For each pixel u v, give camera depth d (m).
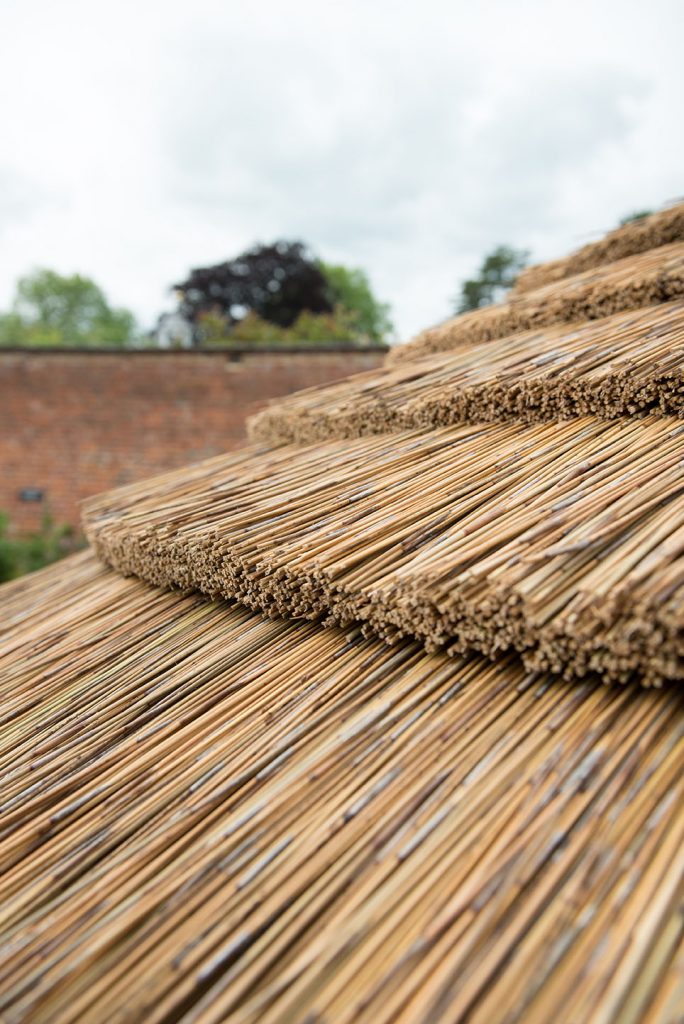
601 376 1.28
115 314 33.56
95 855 0.91
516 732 0.88
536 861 0.71
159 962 0.73
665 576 0.79
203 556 1.32
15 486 7.05
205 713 1.14
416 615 0.99
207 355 6.80
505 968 0.63
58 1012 0.70
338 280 22.67
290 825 0.86
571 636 0.82
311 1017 0.63
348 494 1.36
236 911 0.76
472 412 1.55
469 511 1.17
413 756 0.90
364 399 1.80
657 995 0.58
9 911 0.85
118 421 6.94
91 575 2.22
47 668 1.52
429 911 0.70
